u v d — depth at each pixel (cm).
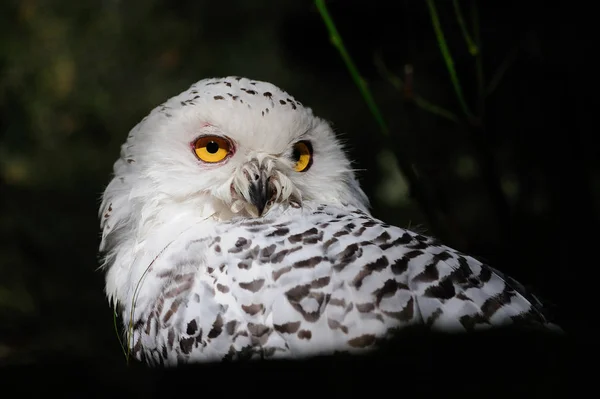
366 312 523
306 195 682
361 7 1084
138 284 607
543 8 971
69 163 2064
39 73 2150
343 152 732
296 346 522
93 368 413
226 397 427
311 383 432
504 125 1081
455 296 539
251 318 536
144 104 2312
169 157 657
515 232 858
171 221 650
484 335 436
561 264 948
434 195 816
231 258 566
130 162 689
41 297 1536
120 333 829
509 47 1001
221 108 650
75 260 1684
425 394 425
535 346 423
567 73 1005
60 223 1777
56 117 2145
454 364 428
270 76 2064
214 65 2331
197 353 548
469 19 930
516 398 414
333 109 1827
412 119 841
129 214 685
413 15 966
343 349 516
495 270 629
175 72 2397
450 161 1295
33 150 2062
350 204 711
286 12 1603
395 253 555
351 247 557
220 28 2372
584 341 420
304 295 533
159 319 576
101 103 2241
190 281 577
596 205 1046
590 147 1030
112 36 2409
